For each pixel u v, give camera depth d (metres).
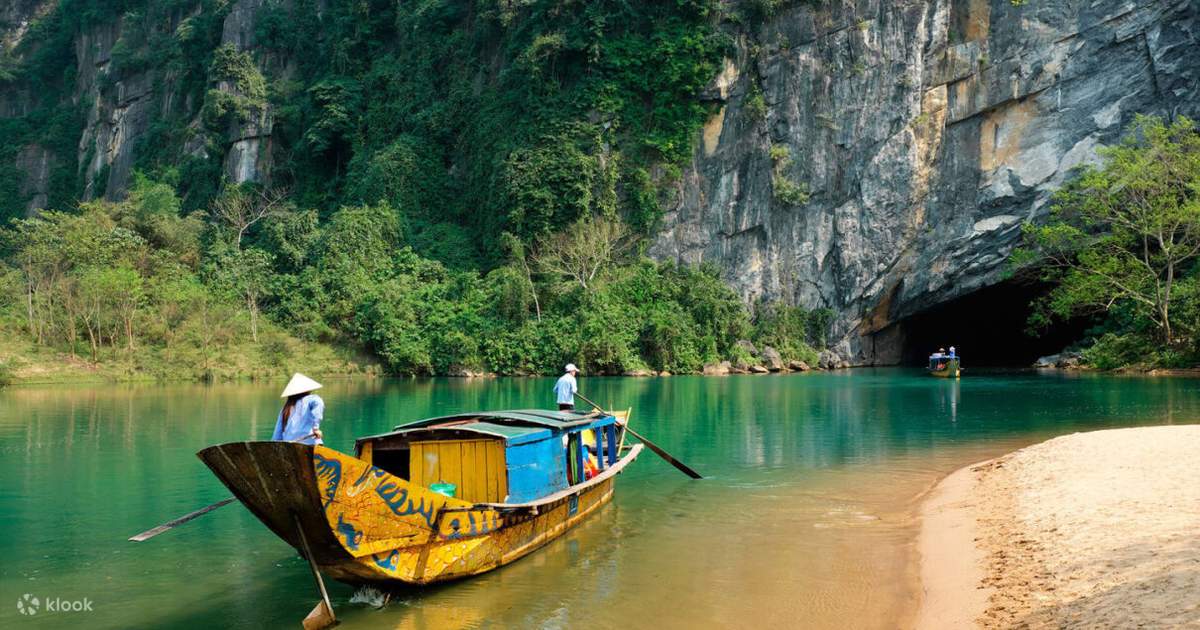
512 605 8.05
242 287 53.31
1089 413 22.23
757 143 56.00
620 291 52.22
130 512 12.27
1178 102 47.59
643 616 7.66
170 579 9.09
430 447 10.20
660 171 56.09
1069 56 49.97
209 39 77.06
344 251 55.28
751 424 21.84
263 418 24.22
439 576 8.52
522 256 52.81
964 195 52.69
